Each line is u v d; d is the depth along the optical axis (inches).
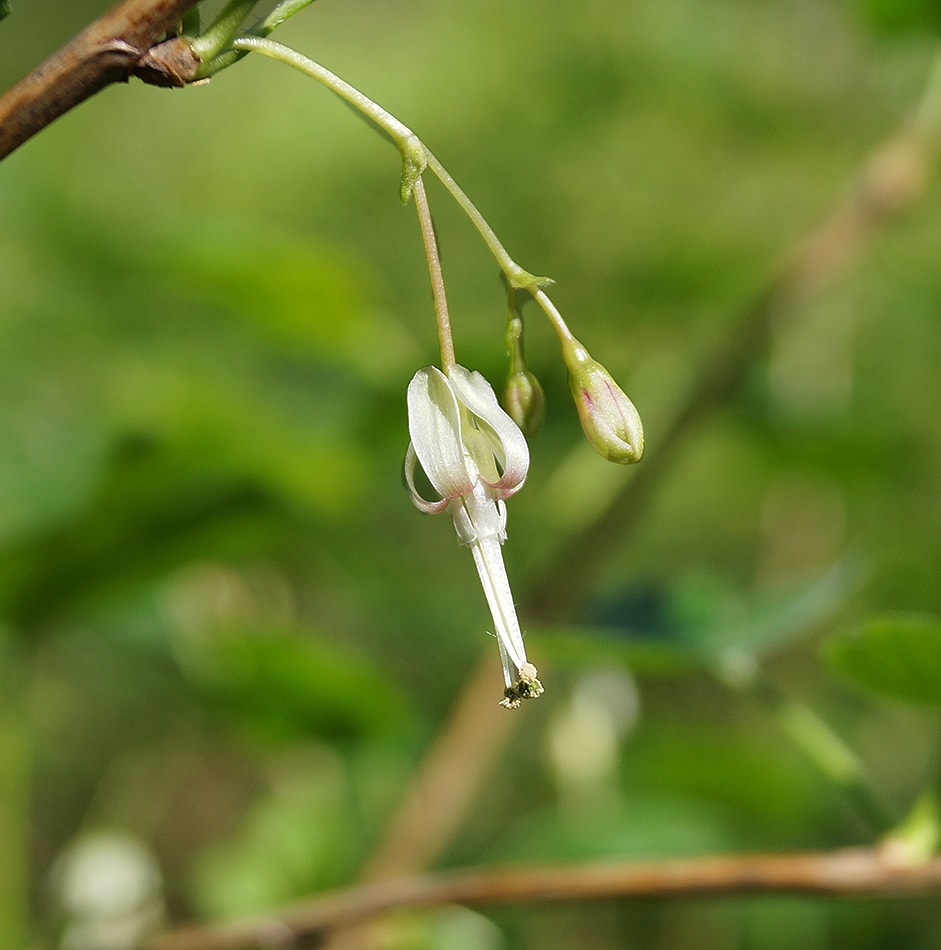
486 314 30.0
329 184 32.4
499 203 31.0
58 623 11.2
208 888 13.0
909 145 13.6
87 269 15.4
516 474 8.0
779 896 9.1
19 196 17.5
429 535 20.8
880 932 17.0
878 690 9.0
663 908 17.9
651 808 14.3
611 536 12.6
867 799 9.3
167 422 11.2
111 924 11.5
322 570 16.4
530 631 9.6
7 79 33.1
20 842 10.9
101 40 7.6
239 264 12.1
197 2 7.6
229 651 11.2
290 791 13.6
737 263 22.0
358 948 11.4
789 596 9.9
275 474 11.2
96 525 10.6
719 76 30.0
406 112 32.2
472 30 32.4
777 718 9.5
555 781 13.8
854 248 13.4
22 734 11.0
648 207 30.2
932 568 24.0
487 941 12.4
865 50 18.0
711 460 25.3
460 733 12.0
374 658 19.5
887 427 17.9
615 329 22.0
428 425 8.0
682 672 9.9
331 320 12.7
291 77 34.1
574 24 31.1
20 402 15.5
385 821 13.6
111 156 33.2
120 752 18.3
